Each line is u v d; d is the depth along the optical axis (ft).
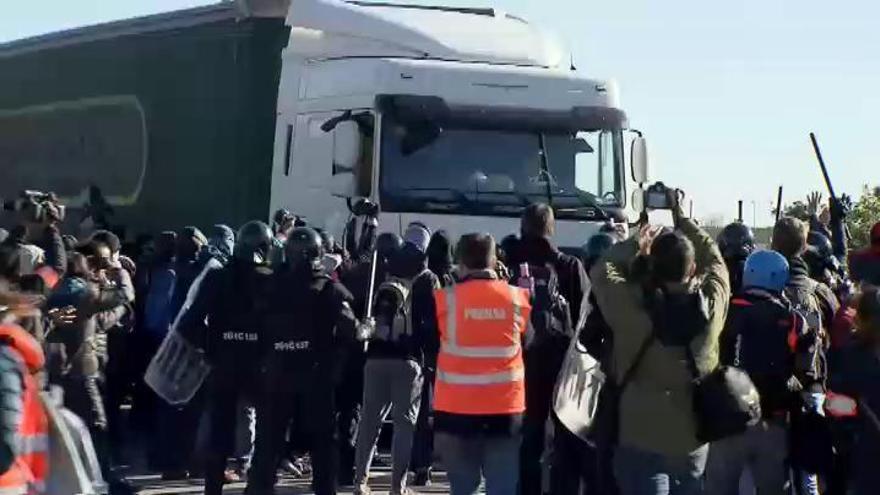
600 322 44.39
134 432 84.94
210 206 93.66
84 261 60.95
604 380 43.73
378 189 80.84
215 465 59.11
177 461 73.87
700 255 44.47
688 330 42.42
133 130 101.40
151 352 73.82
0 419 35.37
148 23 99.91
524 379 55.16
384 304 64.39
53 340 59.21
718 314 43.06
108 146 104.17
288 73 89.66
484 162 82.99
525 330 50.88
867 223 152.15
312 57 89.30
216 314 57.57
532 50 89.30
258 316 57.11
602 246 60.39
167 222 97.76
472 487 50.49
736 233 58.75
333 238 80.43
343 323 57.00
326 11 88.84
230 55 92.27
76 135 108.06
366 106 82.64
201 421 71.26
